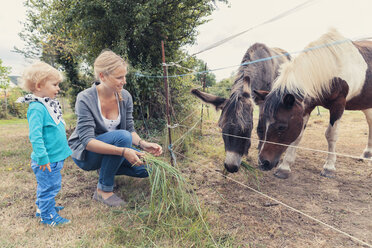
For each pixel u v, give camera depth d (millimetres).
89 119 2078
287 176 2912
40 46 6742
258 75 3070
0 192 2512
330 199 2340
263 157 2506
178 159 3561
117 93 2215
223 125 2547
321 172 3008
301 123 2574
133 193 2406
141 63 5148
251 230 1831
